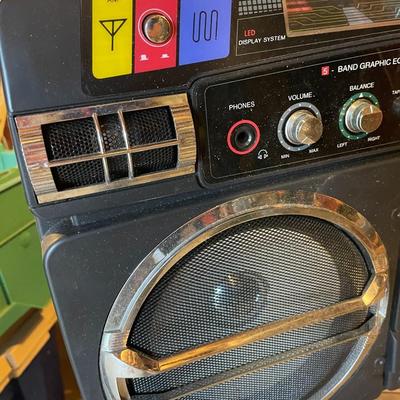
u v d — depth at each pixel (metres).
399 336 0.70
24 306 0.81
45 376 0.88
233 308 0.57
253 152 0.51
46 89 0.41
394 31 0.52
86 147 0.44
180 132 0.46
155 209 0.50
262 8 0.46
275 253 0.56
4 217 0.73
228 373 0.60
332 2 0.49
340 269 0.61
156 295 0.53
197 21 0.44
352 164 0.57
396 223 0.62
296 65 0.49
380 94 0.54
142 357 0.54
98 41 0.42
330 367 0.68
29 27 0.39
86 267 0.49
